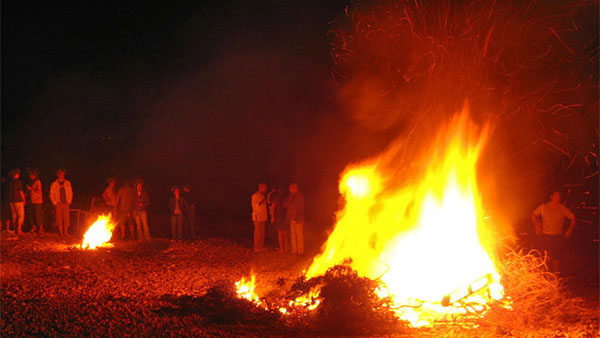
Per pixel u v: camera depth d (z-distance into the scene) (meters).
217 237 20.33
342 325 8.47
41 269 13.22
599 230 17.14
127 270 13.38
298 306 9.14
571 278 12.76
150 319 8.75
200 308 9.42
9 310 9.18
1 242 17.55
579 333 8.19
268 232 21.98
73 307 9.45
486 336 8.21
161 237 20.19
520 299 9.41
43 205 21.64
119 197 19.23
